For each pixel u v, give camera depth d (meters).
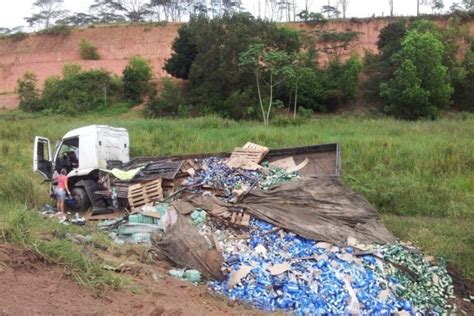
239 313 6.79
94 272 6.28
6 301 4.98
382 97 37.53
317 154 13.05
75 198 14.02
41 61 56.41
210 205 10.47
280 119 30.05
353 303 7.43
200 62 36.97
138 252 8.79
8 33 65.38
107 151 14.73
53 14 82.44
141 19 72.62
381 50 43.38
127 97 41.97
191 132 24.06
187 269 8.33
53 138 24.58
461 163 16.67
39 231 8.23
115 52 56.16
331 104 38.50
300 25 52.44
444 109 37.56
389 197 13.68
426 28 42.34
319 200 10.41
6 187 14.04
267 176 12.12
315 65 40.41
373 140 19.78
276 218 9.93
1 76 54.53
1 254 5.98
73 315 5.06
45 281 5.68
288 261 8.48
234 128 25.94
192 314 6.02
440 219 12.75
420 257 9.26
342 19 52.28
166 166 13.31
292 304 7.46
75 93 41.75
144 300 6.04
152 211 10.66
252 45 33.31
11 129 27.09
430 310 8.02
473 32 47.47
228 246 9.01
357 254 8.73
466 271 9.41
